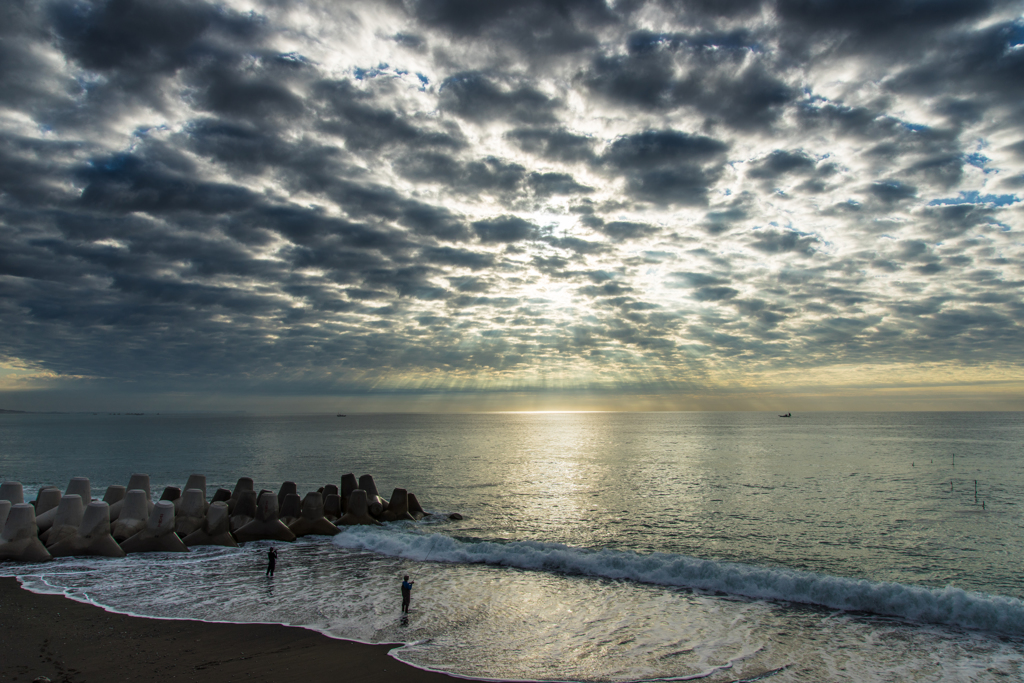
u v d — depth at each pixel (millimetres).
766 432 141750
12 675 12797
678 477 54094
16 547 22078
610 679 13141
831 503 39500
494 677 13148
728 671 13672
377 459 71688
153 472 57188
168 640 14930
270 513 27188
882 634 16141
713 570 20672
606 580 20906
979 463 66688
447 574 21531
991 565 24578
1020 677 13578
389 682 12820
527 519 33625
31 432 143875
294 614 17000
